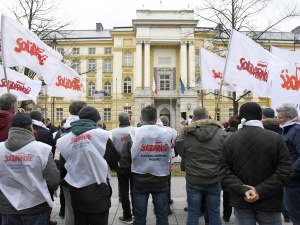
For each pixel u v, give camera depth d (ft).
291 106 16.01
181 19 148.56
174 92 150.41
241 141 11.32
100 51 159.63
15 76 22.67
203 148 15.57
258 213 11.02
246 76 21.17
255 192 10.61
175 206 24.36
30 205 11.56
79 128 13.51
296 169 14.46
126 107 154.71
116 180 37.35
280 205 11.00
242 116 11.77
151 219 20.72
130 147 15.81
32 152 11.46
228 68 21.18
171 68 154.40
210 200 15.72
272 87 22.40
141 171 15.55
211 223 15.70
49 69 21.20
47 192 11.74
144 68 151.23
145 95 148.77
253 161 11.06
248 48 21.38
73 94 27.81
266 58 21.62
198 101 150.30
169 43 152.05
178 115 151.02
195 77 148.46
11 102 14.23
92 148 13.15
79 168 13.30
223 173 11.57
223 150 11.87
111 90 156.87
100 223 13.38
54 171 11.76
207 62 26.08
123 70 155.63
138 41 150.71
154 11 151.23
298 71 22.93
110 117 155.63
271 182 10.62
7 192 11.54
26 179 11.51
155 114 16.03
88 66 159.22
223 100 149.38
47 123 32.76
